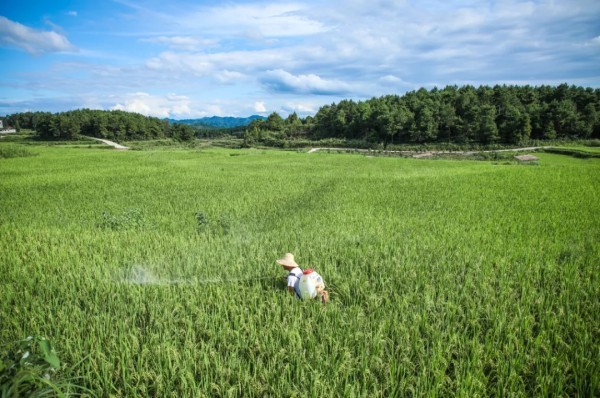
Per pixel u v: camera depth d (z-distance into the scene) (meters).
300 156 62.00
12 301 5.93
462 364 4.23
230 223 11.65
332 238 9.50
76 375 4.03
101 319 5.16
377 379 4.04
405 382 3.87
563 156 61.75
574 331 4.91
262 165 40.84
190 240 9.64
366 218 12.37
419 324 5.03
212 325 4.86
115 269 7.21
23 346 3.46
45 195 18.12
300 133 142.25
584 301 5.82
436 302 5.73
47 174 28.42
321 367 4.14
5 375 3.19
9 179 25.05
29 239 9.67
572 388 4.00
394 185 21.88
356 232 10.46
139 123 127.44
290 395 3.72
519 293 6.32
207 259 7.86
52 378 3.67
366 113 121.19
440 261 7.66
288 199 16.98
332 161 50.19
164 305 5.56
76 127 111.44
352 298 6.00
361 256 7.94
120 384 4.00
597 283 6.46
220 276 6.88
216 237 10.02
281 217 13.01
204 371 4.11
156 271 7.18
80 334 4.79
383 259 7.80
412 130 105.62
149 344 4.53
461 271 7.25
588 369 4.18
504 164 46.16
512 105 110.50
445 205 14.97
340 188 20.62
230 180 25.03
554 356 4.32
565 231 10.29
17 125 142.88
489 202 15.48
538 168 32.19
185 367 4.01
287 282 6.09
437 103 121.69
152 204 15.73
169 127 145.75
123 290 6.14
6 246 9.04
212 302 5.71
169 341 4.59
